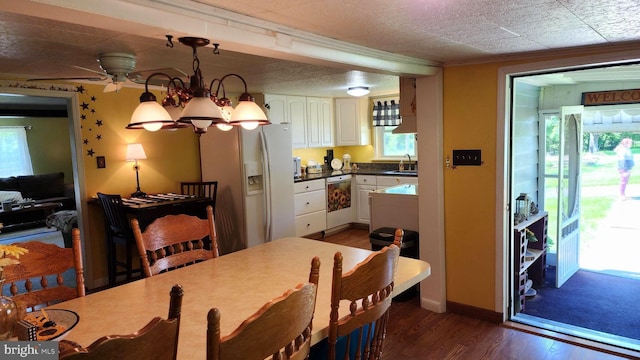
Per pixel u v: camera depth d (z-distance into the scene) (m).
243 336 1.00
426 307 3.48
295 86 5.02
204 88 1.83
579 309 3.46
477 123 3.15
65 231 4.66
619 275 4.26
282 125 4.88
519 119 4.01
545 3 1.71
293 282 1.89
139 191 4.40
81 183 4.09
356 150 7.18
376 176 6.29
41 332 1.21
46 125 8.23
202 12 1.69
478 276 3.27
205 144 4.87
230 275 2.01
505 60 2.97
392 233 3.68
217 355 0.96
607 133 4.60
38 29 2.09
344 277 1.36
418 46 2.58
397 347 2.86
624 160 4.69
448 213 3.37
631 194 4.70
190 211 4.26
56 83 3.86
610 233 4.88
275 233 4.84
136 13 1.48
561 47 2.65
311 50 2.23
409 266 2.02
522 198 3.74
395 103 6.49
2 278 1.30
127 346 0.86
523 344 2.87
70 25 2.01
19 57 2.82
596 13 1.87
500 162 3.07
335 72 3.95
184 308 1.61
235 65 3.40
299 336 1.20
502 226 3.12
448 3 1.70
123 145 4.37
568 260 4.18
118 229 3.88
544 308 3.50
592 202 4.91
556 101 4.54
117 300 1.72
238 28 1.84
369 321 1.49
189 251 2.31
